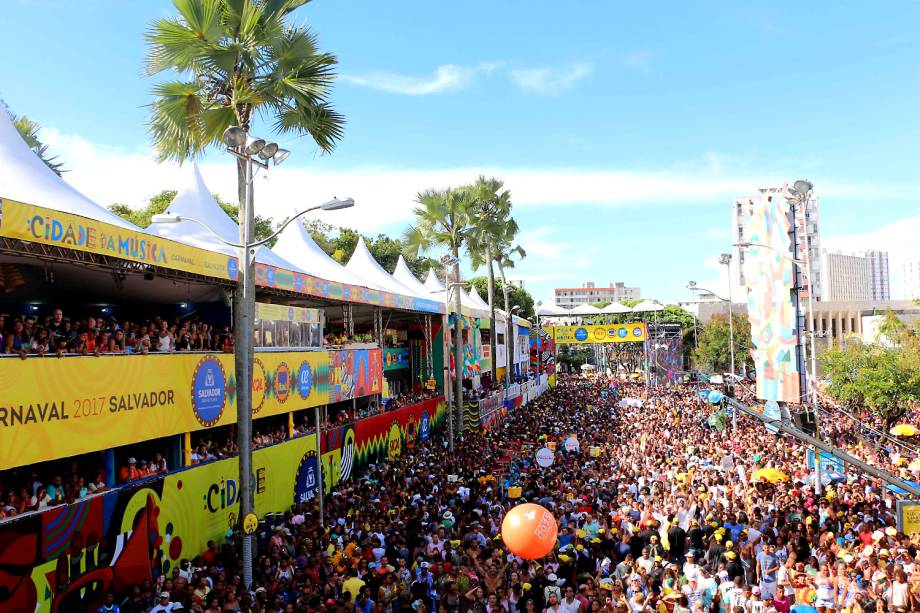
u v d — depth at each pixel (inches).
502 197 1583.4
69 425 467.2
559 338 2842.0
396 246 2716.5
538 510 370.6
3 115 517.7
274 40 584.1
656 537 565.0
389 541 562.9
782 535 547.5
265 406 720.3
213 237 730.2
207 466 613.6
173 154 617.0
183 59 567.8
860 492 727.1
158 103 587.8
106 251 476.7
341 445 892.6
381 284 1170.0
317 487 819.4
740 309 3668.8
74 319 738.8
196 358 615.5
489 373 1994.3
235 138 532.1
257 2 589.0
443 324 1411.2
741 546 570.6
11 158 497.0
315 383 844.6
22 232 409.7
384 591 442.6
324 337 970.1
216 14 557.9
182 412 591.5
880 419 1235.9
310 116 627.8
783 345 812.6
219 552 609.0
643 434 1224.8
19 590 414.6
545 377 2620.6
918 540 554.3
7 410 420.8
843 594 451.2
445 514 655.1
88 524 470.6
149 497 532.7
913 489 572.7
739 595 458.0
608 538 579.5
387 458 1052.5
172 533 558.9
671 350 2723.9
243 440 561.3
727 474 872.3
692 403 1785.2
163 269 607.8
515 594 439.5
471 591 426.0
